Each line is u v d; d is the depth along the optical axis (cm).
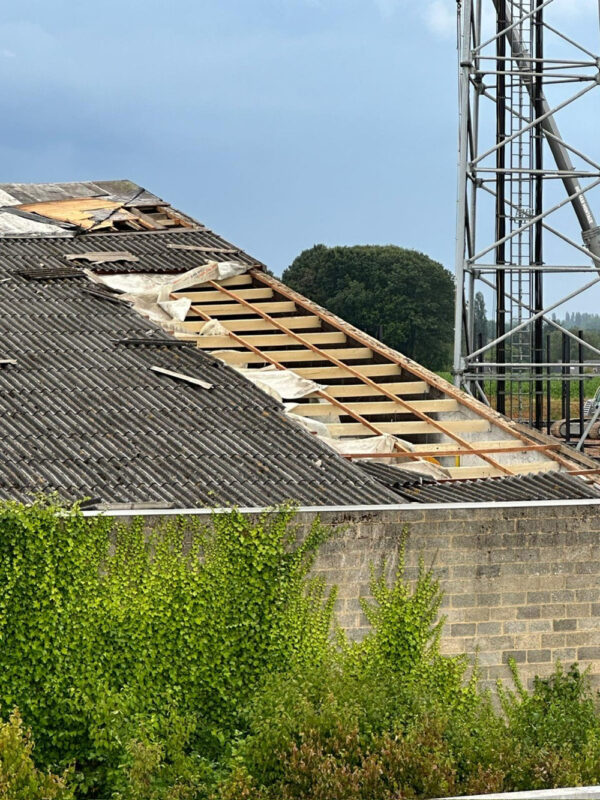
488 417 7794
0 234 9844
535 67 10069
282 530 5362
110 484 5903
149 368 7262
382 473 6562
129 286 9131
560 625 5675
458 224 9594
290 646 5353
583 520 5688
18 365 7081
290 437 6644
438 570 5544
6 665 5072
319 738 4509
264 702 4822
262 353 8412
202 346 8500
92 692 5122
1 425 6322
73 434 6344
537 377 9781
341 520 5438
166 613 5234
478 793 4372
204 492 5922
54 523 5122
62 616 5122
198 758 4953
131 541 5209
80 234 10144
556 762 4528
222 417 6794
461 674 5544
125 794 4641
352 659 5428
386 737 4459
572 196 9519
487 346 9581
